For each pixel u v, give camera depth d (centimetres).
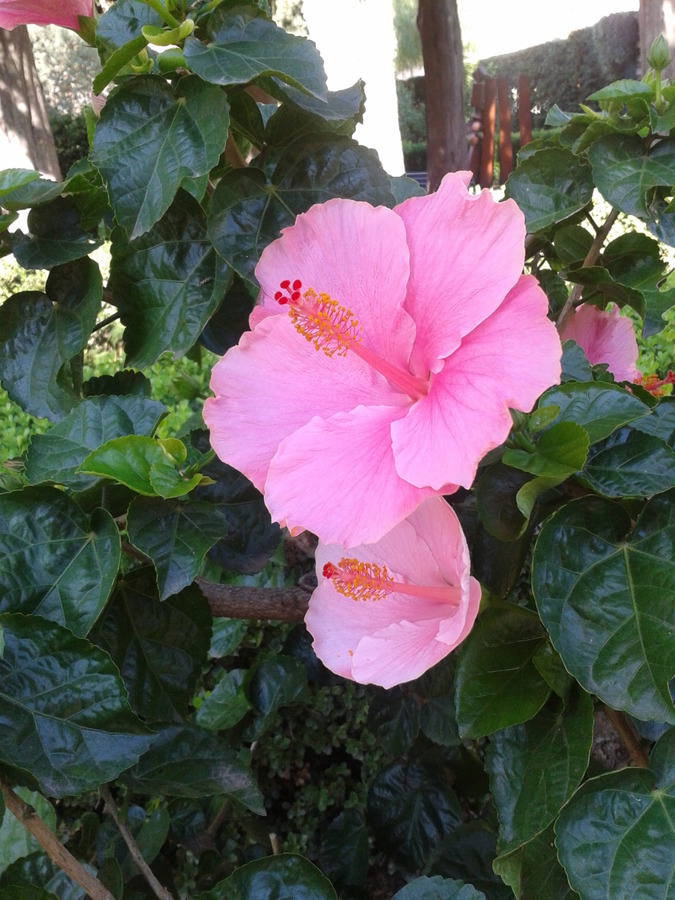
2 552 40
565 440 36
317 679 69
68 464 44
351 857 68
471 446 31
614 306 58
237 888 42
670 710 34
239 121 45
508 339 33
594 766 49
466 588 33
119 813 52
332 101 44
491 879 57
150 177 40
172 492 40
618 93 48
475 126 365
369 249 37
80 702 37
